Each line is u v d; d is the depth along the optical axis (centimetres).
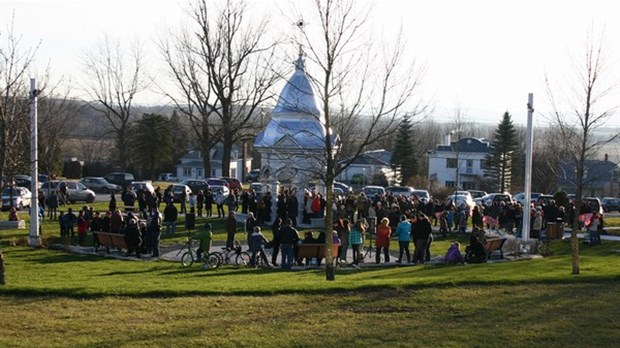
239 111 6506
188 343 1452
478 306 1789
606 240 3844
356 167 9175
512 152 8694
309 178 3803
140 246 3062
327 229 2244
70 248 3262
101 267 2680
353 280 2206
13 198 4409
